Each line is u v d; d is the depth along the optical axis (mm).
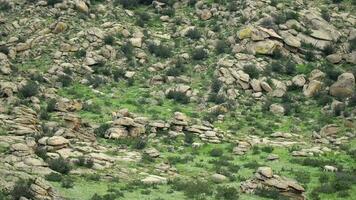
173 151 51469
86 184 36719
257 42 76062
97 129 54375
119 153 48094
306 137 58094
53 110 59000
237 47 76562
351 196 38812
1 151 40844
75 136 50219
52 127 51312
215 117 62875
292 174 44312
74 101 62156
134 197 34500
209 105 66312
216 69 73375
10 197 30359
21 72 71000
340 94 66500
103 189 35906
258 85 69250
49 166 38781
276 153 51625
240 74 70750
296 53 76438
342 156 50219
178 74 74062
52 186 33969
